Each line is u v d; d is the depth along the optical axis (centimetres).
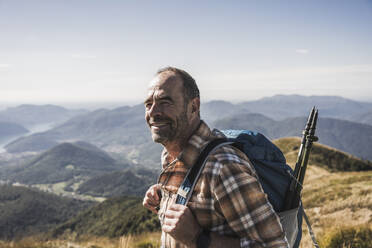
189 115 148
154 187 191
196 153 137
